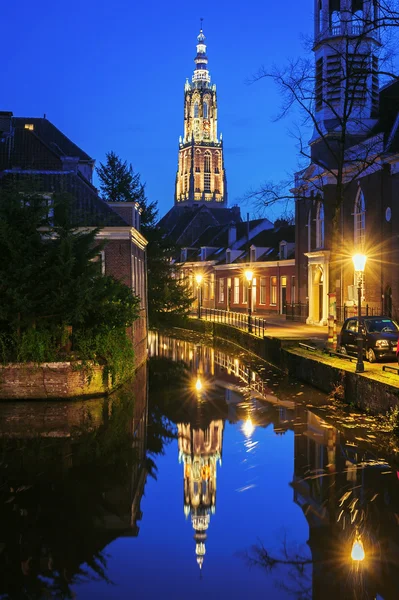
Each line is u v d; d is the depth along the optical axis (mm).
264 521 9406
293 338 25438
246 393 19578
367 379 15422
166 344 36875
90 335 18031
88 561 8078
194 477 11266
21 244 16922
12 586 7453
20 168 27297
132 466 11953
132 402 17828
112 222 24109
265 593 7344
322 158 36344
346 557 8219
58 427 14672
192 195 161125
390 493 10312
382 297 31219
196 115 161625
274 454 12688
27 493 10469
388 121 34344
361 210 33844
